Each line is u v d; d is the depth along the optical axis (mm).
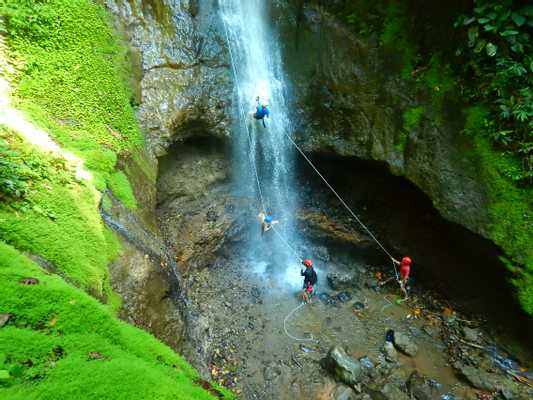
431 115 8938
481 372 7957
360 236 11219
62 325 3209
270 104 10609
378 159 9633
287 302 10164
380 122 9617
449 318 9383
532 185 7758
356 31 9859
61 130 6176
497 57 7930
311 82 10359
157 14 9141
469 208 8336
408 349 8555
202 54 9711
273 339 9016
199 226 10281
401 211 10242
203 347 7477
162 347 4121
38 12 6633
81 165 5812
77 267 4383
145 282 5570
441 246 9484
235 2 10070
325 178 11570
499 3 7574
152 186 7984
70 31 7160
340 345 8875
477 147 8312
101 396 2643
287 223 11797
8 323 2920
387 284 10602
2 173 4340
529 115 7520
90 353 3084
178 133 9453
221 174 10867
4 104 5469
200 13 9734
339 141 10258
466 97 8484
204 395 3514
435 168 8820
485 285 8844
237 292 10312
